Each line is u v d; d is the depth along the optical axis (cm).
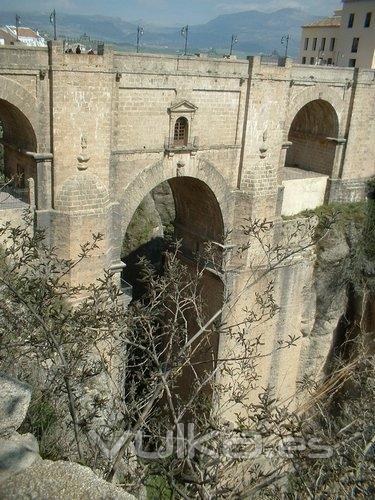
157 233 5272
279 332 3956
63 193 2708
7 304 1365
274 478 1115
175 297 1648
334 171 4303
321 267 4088
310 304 4150
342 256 4134
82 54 2567
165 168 3120
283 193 3881
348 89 4116
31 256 1388
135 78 2820
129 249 5084
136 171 3005
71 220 2731
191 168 3238
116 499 807
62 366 1195
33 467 865
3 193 2825
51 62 2505
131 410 1309
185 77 3009
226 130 3319
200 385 1430
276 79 3362
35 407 1362
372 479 1114
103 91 2680
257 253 3588
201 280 3662
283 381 4159
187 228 3856
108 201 2877
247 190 3500
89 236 2812
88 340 1298
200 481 1048
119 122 2848
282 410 1208
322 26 7644
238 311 3597
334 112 4128
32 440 945
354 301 4444
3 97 2439
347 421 1508
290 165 4700
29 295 1349
